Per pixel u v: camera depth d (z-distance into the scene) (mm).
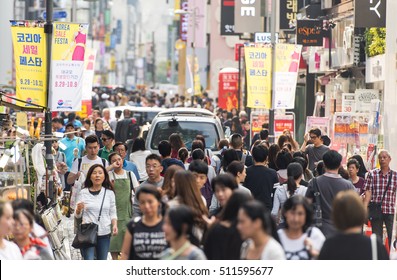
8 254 19219
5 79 79438
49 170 35469
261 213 16859
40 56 36375
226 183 21531
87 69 55125
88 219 27406
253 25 75688
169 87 177750
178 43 137125
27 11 114062
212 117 49062
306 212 18953
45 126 36594
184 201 21438
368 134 49344
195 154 31922
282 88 51625
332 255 16781
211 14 127375
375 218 31984
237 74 88562
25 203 20375
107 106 101062
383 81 54938
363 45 60594
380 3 49094
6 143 31594
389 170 31906
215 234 18828
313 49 73125
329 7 67438
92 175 27531
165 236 19938
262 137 48219
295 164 27078
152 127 48094
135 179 29531
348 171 32312
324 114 74438
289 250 18891
